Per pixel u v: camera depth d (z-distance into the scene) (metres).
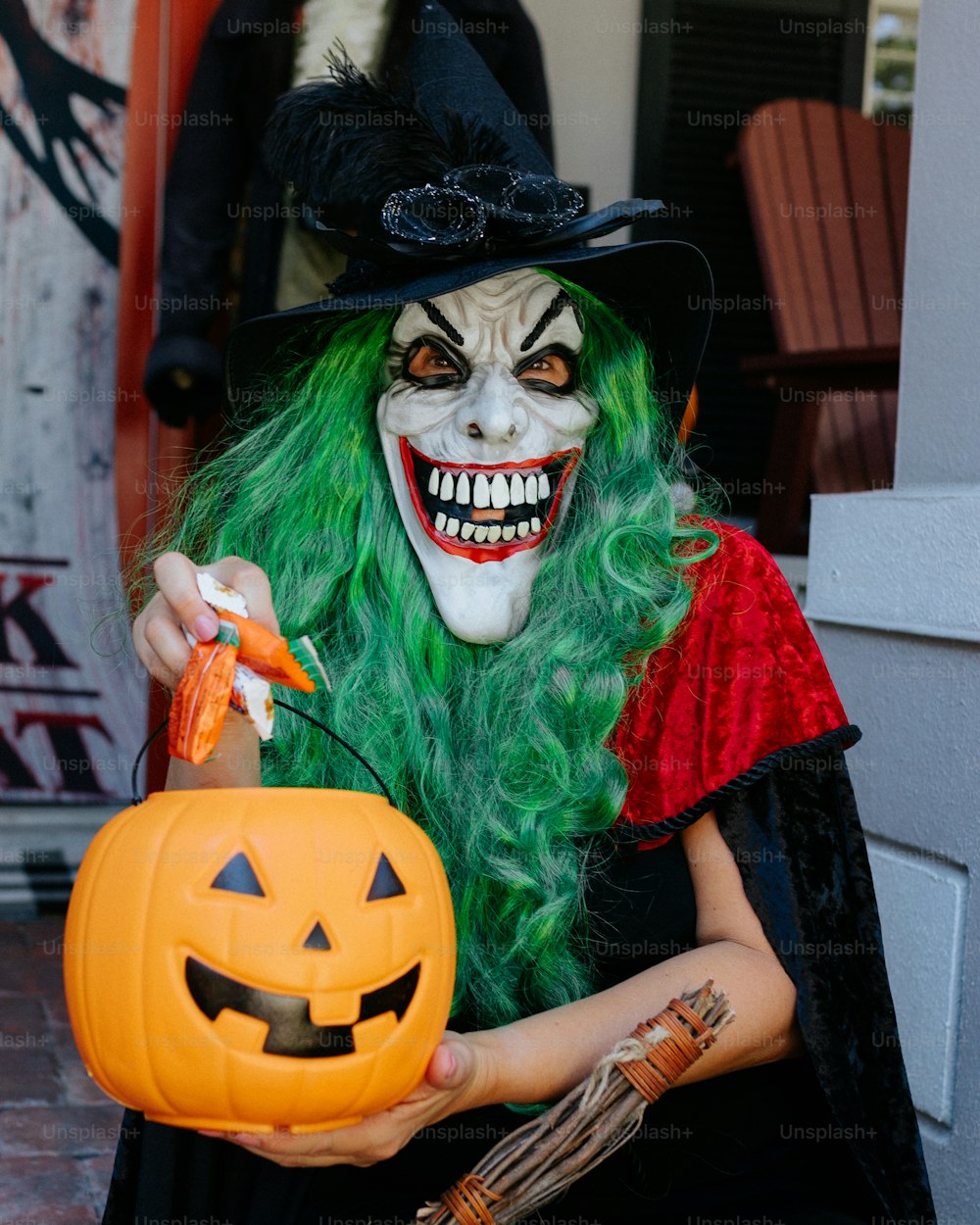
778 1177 1.51
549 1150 1.29
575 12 4.10
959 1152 1.96
